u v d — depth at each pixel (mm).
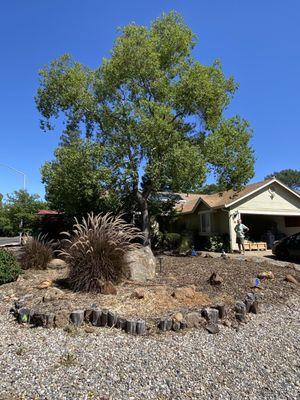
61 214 20797
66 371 4410
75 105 16812
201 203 25656
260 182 24344
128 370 4496
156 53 16109
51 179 17031
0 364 4594
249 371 4586
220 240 22109
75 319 6004
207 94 15406
